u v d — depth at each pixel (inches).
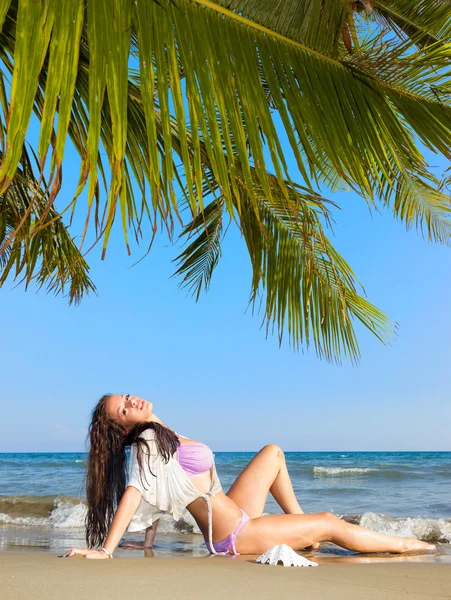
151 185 75.5
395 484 592.4
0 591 64.1
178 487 115.1
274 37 90.6
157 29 78.1
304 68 92.4
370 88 99.0
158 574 79.0
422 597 66.2
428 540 188.1
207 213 188.1
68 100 68.9
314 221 166.2
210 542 119.2
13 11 95.0
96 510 121.6
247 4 85.8
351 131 94.3
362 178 93.0
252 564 96.2
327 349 186.5
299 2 89.0
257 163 82.2
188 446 120.5
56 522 230.7
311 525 123.9
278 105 86.0
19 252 153.6
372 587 72.9
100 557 102.2
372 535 128.8
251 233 168.6
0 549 150.3
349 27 117.9
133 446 116.3
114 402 121.7
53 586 67.5
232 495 133.3
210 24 84.0
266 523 120.9
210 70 81.0
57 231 186.2
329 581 77.3
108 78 71.7
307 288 171.5
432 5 116.2
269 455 138.0
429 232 180.5
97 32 72.1
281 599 63.6
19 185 152.5
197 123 77.9
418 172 116.5
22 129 64.6
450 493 465.7
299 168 85.4
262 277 173.9
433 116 99.9
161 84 76.5
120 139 71.2
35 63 67.2
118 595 63.2
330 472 830.5
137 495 111.6
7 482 672.4
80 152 105.9
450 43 94.3
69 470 974.4
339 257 181.3
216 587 70.0
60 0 71.0
